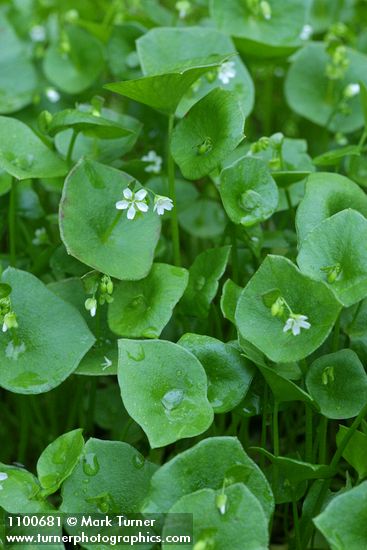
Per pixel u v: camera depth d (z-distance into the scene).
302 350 0.48
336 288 0.49
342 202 0.52
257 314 0.49
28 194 0.59
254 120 0.74
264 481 0.47
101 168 0.52
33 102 0.68
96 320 0.52
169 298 0.51
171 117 0.53
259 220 0.51
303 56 0.64
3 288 0.50
